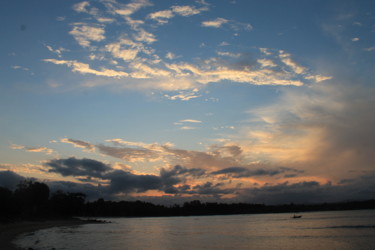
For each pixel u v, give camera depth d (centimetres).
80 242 8200
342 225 14300
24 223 14088
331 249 6800
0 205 13700
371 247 6962
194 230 14025
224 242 8606
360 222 16425
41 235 10038
